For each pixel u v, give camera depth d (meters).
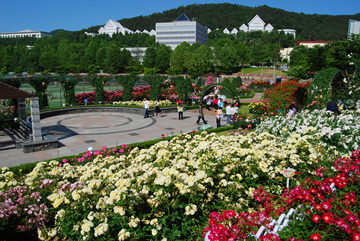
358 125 9.38
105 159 8.44
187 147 9.08
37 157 12.99
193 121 21.70
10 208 5.76
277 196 6.17
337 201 4.56
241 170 6.88
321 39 182.00
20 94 14.60
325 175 6.34
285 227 4.40
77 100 27.70
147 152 8.35
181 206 5.30
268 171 6.91
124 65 104.25
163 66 103.75
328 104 14.63
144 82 38.44
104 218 5.12
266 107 19.70
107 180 6.53
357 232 3.84
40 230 5.81
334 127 9.62
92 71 100.06
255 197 6.12
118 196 5.19
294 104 19.61
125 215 5.20
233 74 103.88
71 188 6.09
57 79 25.78
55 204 5.62
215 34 179.88
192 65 90.88
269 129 12.04
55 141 14.37
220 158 7.06
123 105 26.38
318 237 3.76
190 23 141.50
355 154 6.49
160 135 17.12
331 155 7.44
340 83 19.42
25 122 16.50
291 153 7.38
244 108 28.03
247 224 4.31
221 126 19.41
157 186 5.63
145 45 150.25
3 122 18.30
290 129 10.80
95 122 21.33
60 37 183.75
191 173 6.22
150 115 24.34
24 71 112.94
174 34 144.00
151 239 5.18
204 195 5.89
